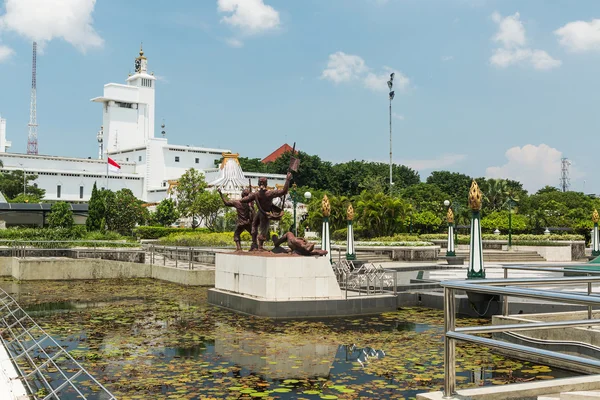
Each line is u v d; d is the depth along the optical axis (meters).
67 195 79.25
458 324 11.91
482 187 63.12
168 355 9.02
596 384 5.16
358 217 40.53
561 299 4.06
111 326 11.76
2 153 78.06
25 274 21.77
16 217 43.19
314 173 82.19
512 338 8.91
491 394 4.76
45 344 9.89
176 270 21.23
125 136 99.88
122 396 6.80
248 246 28.89
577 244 37.19
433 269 25.72
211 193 50.59
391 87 48.59
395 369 8.08
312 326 11.69
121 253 24.42
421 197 64.50
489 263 31.41
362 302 13.35
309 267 13.13
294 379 7.57
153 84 103.56
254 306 12.99
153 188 82.81
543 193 69.12
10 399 5.83
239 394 6.88
